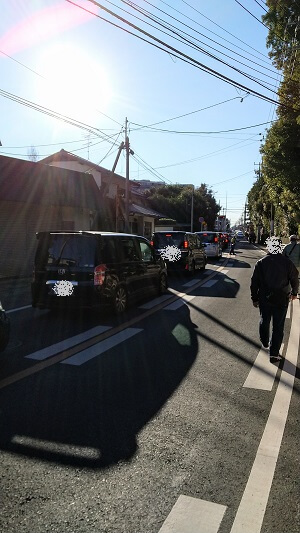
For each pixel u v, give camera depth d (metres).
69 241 8.41
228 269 19.97
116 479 3.17
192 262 17.17
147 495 2.99
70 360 5.97
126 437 3.82
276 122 19.05
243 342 7.12
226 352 6.52
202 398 4.73
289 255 10.73
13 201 16.03
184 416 4.27
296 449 3.69
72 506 2.85
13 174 17.02
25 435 3.83
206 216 68.44
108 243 8.79
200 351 6.53
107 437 3.81
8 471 3.25
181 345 6.84
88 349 6.51
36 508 2.82
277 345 6.02
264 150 19.62
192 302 10.79
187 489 3.07
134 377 5.34
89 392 4.84
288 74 18.94
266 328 6.24
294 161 18.56
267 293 6.02
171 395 4.80
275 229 42.00
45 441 3.72
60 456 3.48
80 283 8.20
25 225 17.44
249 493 3.04
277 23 20.09
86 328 7.83
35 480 3.14
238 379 5.36
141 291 10.19
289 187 20.17
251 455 3.56
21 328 7.75
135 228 38.03
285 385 5.18
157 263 11.40
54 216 19.22
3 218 16.27
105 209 24.05
